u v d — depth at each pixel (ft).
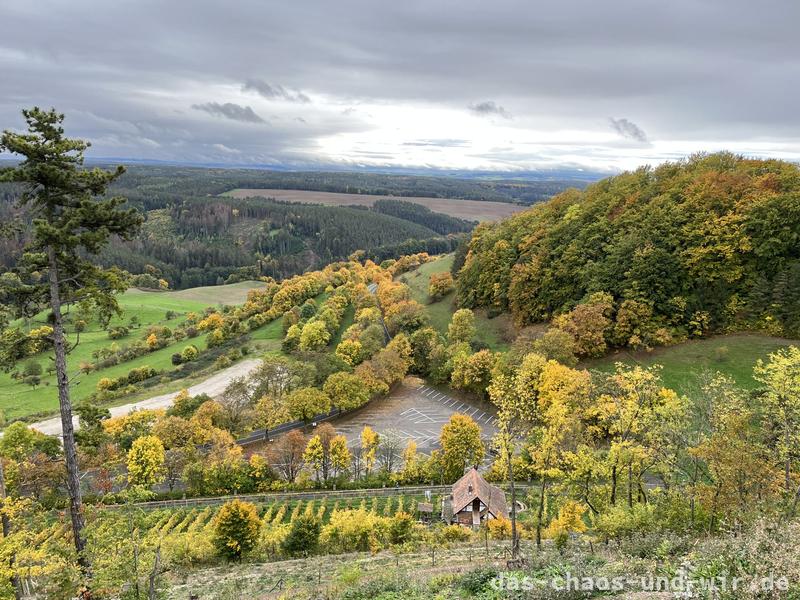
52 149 76.13
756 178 270.26
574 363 242.78
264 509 196.65
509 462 110.63
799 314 220.23
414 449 222.07
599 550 86.38
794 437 92.68
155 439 219.00
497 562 95.45
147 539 79.87
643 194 313.32
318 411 279.08
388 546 148.87
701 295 245.86
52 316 80.69
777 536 51.88
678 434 112.88
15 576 76.48
